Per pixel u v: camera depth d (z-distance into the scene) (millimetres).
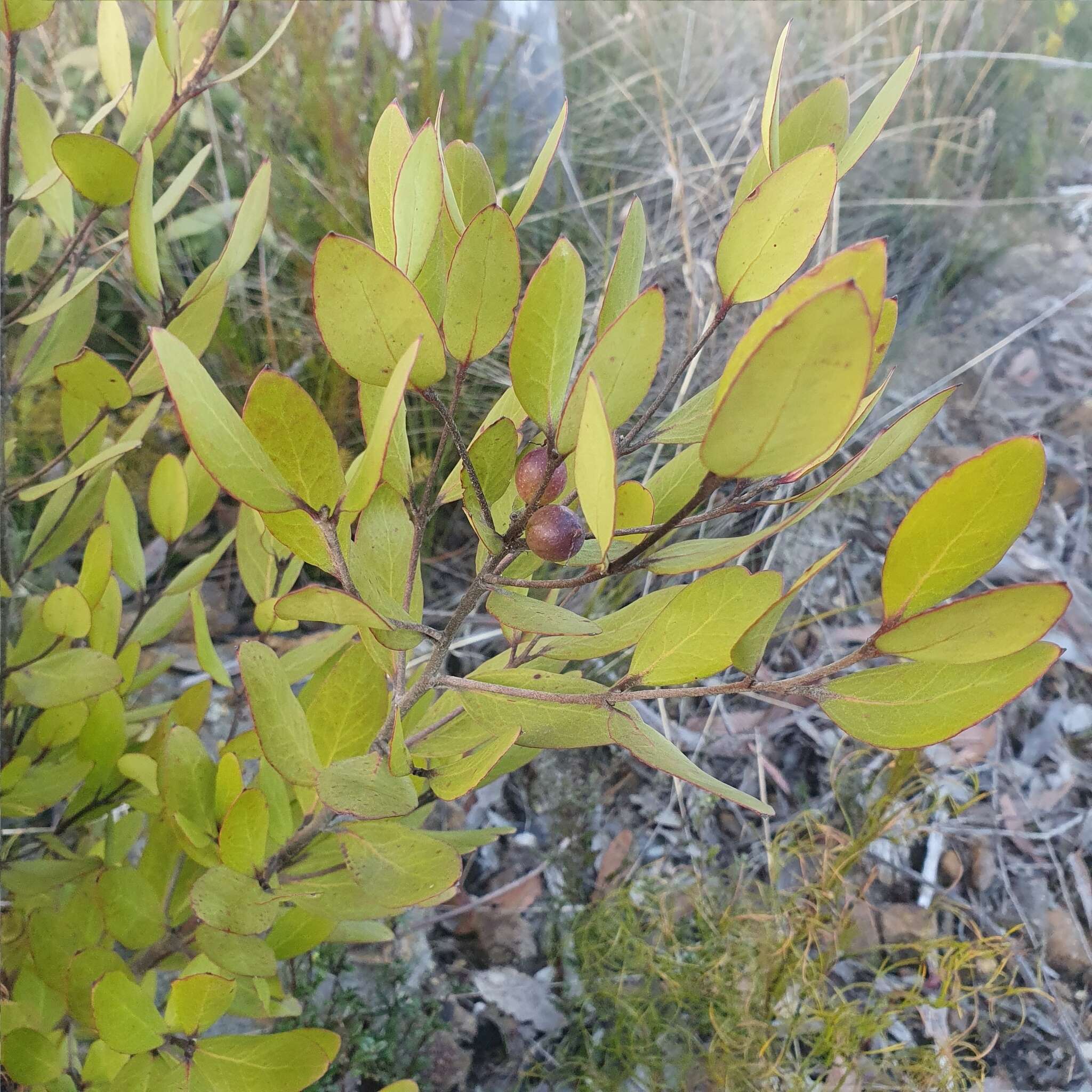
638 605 285
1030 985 596
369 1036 504
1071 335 986
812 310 147
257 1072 300
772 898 543
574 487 256
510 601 223
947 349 967
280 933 371
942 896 629
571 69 1037
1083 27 1204
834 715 221
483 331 210
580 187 951
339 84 809
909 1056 532
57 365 347
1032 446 185
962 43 1062
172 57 346
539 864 653
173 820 327
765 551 808
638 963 528
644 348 193
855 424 219
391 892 257
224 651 733
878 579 813
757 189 198
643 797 691
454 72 817
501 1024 572
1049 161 1139
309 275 758
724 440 164
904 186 1005
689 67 1064
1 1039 342
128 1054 312
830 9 1093
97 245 694
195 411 186
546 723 240
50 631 380
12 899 399
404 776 253
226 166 804
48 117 376
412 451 765
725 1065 494
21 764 383
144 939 352
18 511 688
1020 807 686
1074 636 781
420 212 206
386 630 226
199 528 800
